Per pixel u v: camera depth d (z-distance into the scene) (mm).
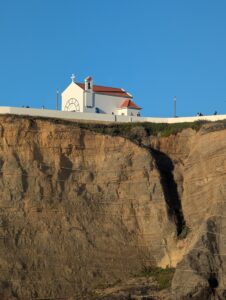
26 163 77375
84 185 77562
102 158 78688
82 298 70750
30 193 76125
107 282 72938
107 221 76250
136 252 75062
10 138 78000
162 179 77312
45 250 73875
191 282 68688
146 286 71250
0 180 76562
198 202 75812
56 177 77125
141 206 76750
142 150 78375
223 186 73375
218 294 68312
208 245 70312
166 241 74938
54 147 78125
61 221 75375
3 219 74812
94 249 74562
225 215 71562
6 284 71500
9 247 73500
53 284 72125
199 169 77062
